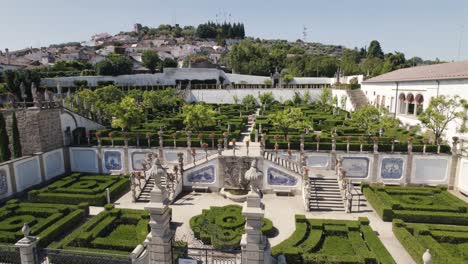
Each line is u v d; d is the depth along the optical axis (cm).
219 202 3095
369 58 14600
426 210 2689
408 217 2612
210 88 9394
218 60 16362
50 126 3681
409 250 2120
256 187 1471
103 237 2289
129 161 3881
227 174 3319
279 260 1708
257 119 5703
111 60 10762
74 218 2533
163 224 1527
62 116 3881
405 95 4847
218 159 3306
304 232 2281
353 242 2162
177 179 3278
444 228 2342
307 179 3045
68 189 3184
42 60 13525
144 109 6206
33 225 2438
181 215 2786
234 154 3303
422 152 3428
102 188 3206
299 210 2883
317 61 13012
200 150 3775
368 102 6694
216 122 5212
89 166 3956
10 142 3588
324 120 5519
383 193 3047
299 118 4269
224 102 8931
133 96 7138
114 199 3148
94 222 2420
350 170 3581
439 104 3619
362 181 3572
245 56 13725
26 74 7956
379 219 2702
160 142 3816
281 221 2644
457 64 4409
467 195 3189
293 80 10869
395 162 3488
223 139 3900
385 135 4075
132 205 3017
